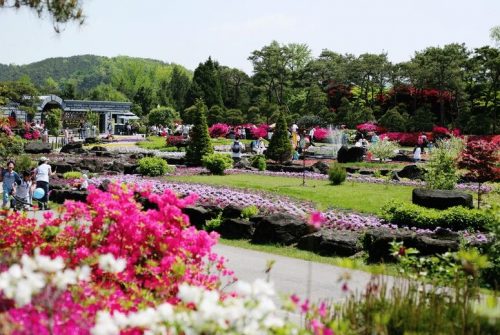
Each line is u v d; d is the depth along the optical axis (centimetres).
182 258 547
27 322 355
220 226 1253
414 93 6825
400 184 2088
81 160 2689
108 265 419
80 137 5478
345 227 1260
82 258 513
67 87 9275
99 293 445
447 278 589
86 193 1661
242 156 3262
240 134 5197
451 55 6341
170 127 7088
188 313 376
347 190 1872
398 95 7019
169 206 592
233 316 331
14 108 4391
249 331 331
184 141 4100
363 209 1538
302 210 1476
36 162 2573
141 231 557
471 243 966
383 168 2669
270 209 1471
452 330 439
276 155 2894
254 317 339
